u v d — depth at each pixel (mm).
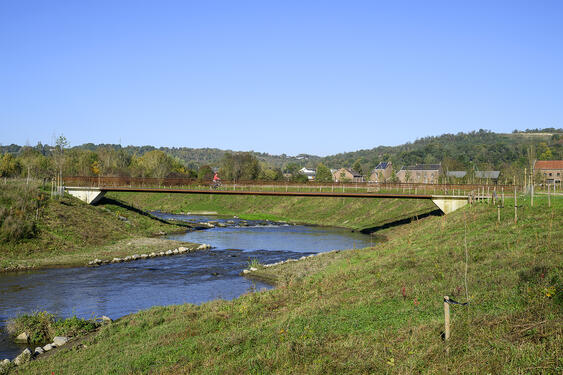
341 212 108188
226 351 19266
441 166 183375
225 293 37906
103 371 18984
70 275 45125
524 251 28328
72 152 159375
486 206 56531
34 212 62750
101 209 79938
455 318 17797
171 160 179125
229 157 173250
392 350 15781
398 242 47656
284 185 109250
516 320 16094
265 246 67938
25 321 27844
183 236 78188
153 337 23453
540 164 149750
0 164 117562
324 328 20094
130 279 43594
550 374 12180
